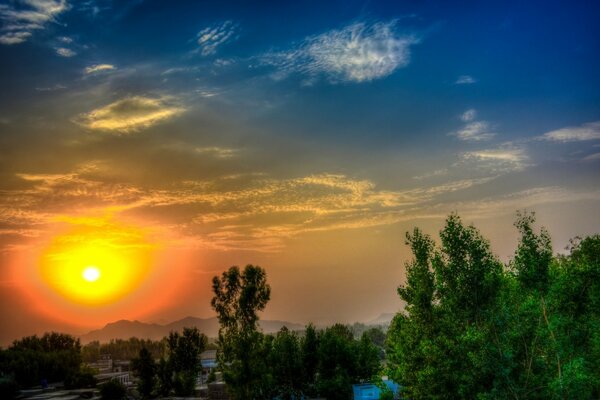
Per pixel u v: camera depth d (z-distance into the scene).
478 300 33.56
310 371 87.50
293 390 81.81
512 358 31.22
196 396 113.38
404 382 41.44
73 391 120.56
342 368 83.69
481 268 33.75
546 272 31.17
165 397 111.25
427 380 34.28
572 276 31.52
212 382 104.31
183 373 114.94
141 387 112.75
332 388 79.62
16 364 133.25
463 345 32.62
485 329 32.41
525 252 31.86
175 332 118.31
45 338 183.75
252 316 58.19
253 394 57.28
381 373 44.66
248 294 57.75
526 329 31.16
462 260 34.38
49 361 143.25
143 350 115.75
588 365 30.70
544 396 30.81
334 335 90.81
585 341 31.06
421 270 37.06
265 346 59.22
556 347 29.55
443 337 33.69
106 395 106.31
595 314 31.28
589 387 30.36
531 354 31.12
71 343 186.50
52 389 125.50
